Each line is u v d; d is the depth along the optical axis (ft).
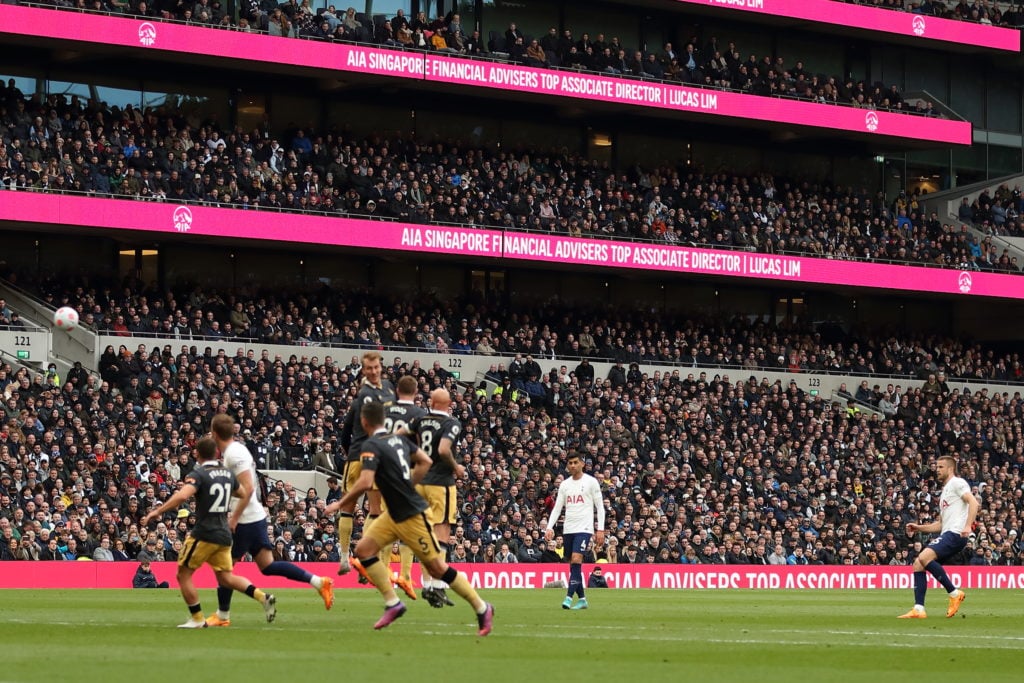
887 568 190.29
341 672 48.78
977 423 240.53
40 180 193.98
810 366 249.14
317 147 222.89
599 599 125.90
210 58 208.44
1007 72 297.12
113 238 212.23
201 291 208.95
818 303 274.36
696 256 239.91
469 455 184.55
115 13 199.93
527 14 253.24
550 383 211.00
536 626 78.23
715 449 209.05
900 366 257.34
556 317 240.12
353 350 211.20
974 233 273.54
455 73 225.35
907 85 289.33
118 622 76.64
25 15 193.36
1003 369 267.18
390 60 220.02
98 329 194.49
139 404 176.24
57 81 214.48
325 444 180.86
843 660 58.39
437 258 231.50
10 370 171.83
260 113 230.68
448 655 56.29
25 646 58.90
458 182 231.09
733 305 266.77
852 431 226.99
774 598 137.49
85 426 167.02
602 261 232.94
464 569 156.66
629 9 263.08
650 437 207.51
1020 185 286.66
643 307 259.39
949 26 270.87
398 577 85.56
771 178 263.08
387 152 229.04
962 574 193.77
